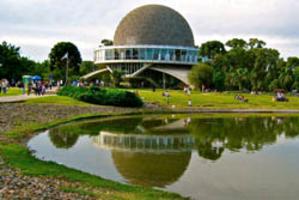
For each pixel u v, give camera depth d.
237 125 40.25
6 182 14.42
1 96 55.38
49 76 119.69
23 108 42.31
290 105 67.69
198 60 143.12
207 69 106.94
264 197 15.84
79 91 58.91
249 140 30.03
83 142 27.83
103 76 131.00
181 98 71.31
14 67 106.88
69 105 49.66
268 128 37.97
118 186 15.71
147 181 17.73
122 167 20.28
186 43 147.38
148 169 19.95
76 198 13.16
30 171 16.70
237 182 17.80
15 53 109.31
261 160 22.47
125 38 145.12
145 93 82.31
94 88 58.72
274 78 113.31
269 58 115.75
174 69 133.25
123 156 23.16
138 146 26.72
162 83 131.88
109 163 21.20
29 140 27.12
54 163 19.31
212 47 141.38
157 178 18.25
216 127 38.19
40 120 36.16
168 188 16.73
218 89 108.62
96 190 14.80
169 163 21.38
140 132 33.69
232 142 28.89
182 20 149.12
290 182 17.94
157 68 131.88
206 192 16.34
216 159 22.69
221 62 123.56
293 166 21.02
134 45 134.88
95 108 50.34
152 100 65.62
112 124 39.09
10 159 18.86
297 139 30.73
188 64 136.75
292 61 124.62
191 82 108.31
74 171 17.80
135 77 132.75
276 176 18.94
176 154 23.98
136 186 16.17
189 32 149.88
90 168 19.97
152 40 142.38
